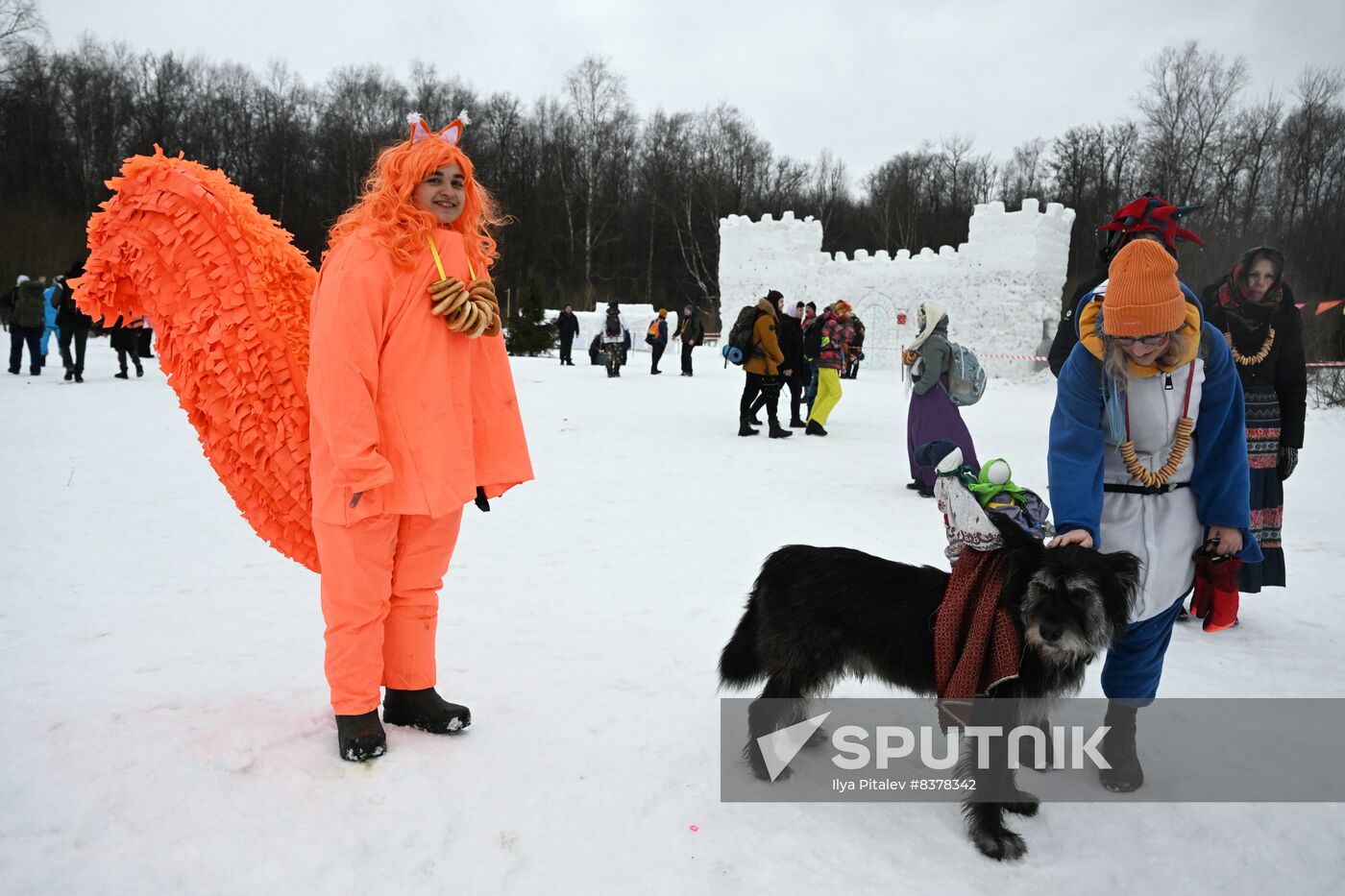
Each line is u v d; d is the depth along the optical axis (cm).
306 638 431
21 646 406
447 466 312
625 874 262
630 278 5912
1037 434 1252
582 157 5812
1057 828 302
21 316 1664
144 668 384
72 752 300
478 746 329
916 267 2708
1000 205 2484
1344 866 283
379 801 288
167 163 314
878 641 312
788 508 754
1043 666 286
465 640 438
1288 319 470
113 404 1295
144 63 5934
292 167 5869
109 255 311
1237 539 324
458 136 326
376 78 6169
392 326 304
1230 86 4216
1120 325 298
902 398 1825
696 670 409
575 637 446
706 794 310
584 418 1347
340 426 288
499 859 265
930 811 309
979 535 295
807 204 6662
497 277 5572
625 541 638
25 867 245
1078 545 283
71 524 638
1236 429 321
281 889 245
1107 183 5925
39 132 5209
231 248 315
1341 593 553
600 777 315
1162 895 267
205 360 314
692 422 1333
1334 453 1120
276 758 307
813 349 1227
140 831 264
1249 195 4262
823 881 265
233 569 545
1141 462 325
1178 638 479
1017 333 2480
